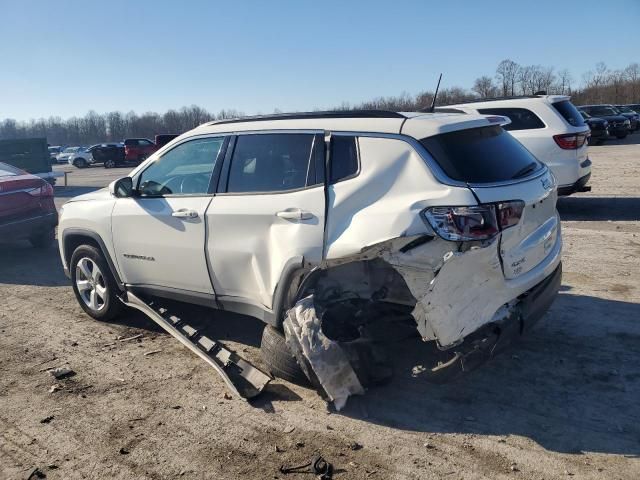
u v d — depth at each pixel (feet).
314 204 12.37
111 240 16.67
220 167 14.46
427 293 10.45
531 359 13.94
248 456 10.71
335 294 12.51
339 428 11.48
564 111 30.22
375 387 12.80
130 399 13.00
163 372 14.30
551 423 11.30
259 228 13.23
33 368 14.84
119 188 16.35
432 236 10.70
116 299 17.57
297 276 12.58
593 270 20.70
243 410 12.34
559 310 16.92
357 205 11.84
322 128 12.94
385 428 11.40
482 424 11.37
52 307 19.86
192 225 14.52
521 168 12.51
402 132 11.85
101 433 11.68
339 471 10.12
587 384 12.68
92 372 14.46
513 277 11.59
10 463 10.80
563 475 9.74
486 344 11.09
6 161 58.54
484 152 12.03
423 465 10.18
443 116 12.57
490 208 10.84
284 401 12.61
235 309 14.32
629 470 9.80
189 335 15.38
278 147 13.52
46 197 27.68
